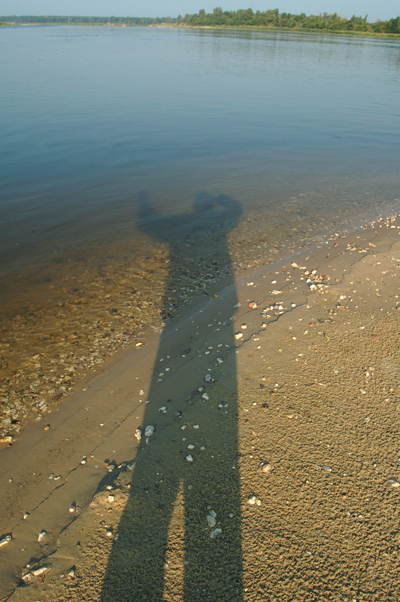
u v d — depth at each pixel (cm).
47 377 204
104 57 1844
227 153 607
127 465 153
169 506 136
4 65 1464
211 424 165
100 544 128
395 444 154
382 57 2083
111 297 269
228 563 120
